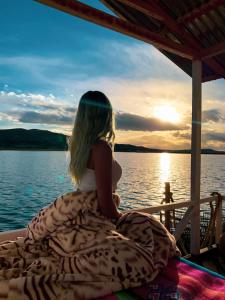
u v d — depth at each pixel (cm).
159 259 202
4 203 4647
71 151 201
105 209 193
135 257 181
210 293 177
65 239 193
